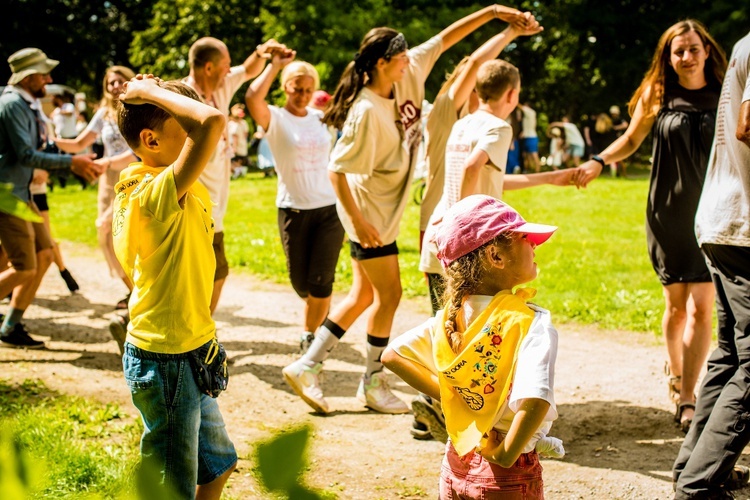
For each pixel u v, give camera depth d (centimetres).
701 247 347
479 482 238
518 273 241
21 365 546
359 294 477
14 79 565
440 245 249
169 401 264
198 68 524
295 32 2794
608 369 563
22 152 544
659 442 434
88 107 2792
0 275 558
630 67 3014
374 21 2700
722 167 342
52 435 404
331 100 452
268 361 583
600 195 1619
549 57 3228
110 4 3494
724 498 325
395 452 421
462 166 405
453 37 480
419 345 252
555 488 378
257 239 1087
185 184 245
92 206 1485
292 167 538
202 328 269
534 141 2166
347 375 556
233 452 292
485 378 233
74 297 770
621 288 802
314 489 86
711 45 430
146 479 96
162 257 259
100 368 550
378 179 450
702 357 444
